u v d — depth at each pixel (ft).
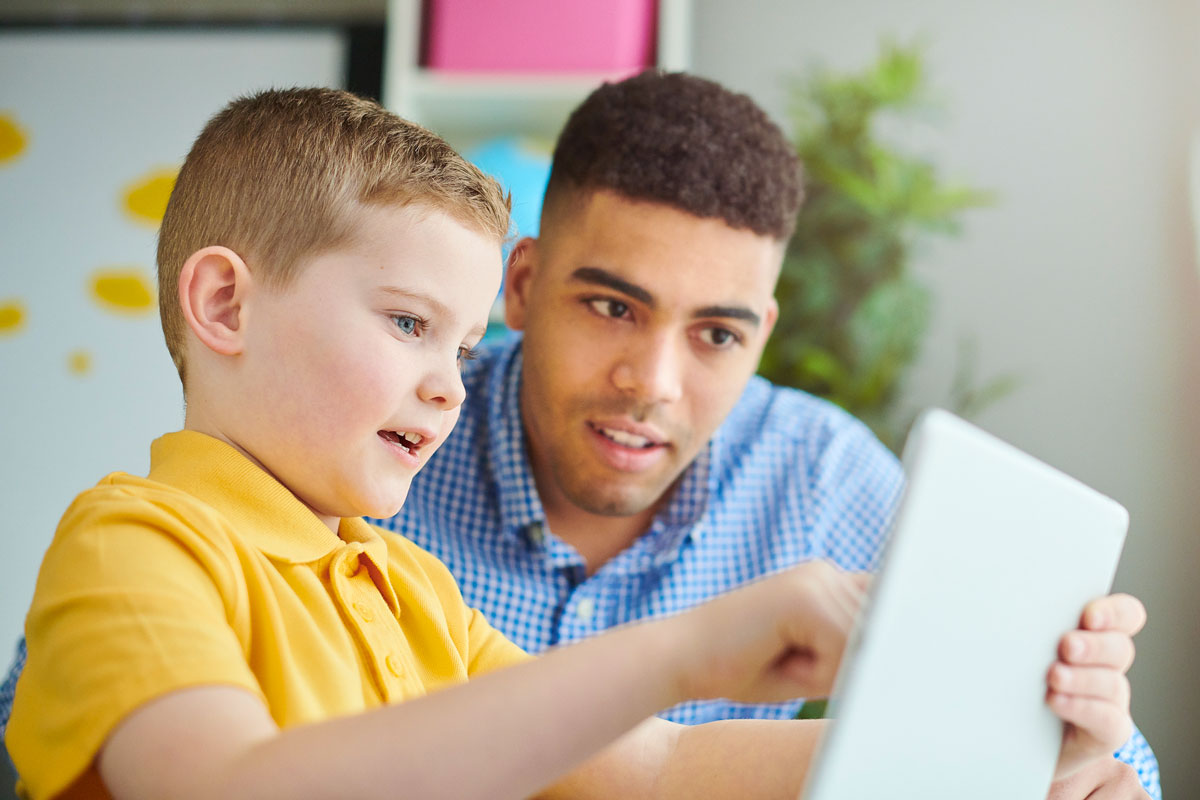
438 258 2.10
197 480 1.96
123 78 6.47
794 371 6.07
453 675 2.28
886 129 6.70
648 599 3.87
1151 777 3.09
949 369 6.44
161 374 6.22
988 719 1.60
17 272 6.30
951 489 1.46
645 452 3.47
